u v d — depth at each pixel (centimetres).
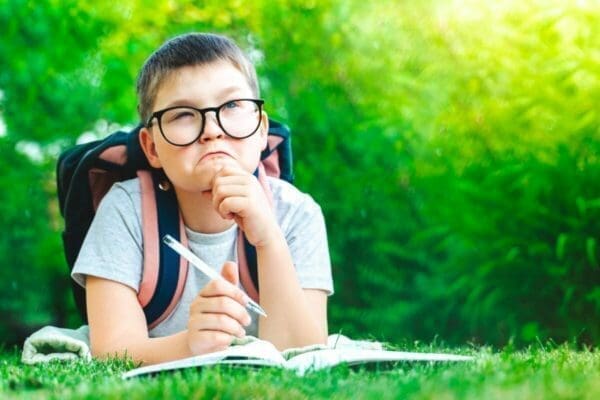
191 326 234
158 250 278
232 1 656
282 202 299
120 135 306
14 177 733
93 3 684
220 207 261
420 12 601
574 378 186
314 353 217
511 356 230
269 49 651
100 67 756
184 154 264
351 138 610
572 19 548
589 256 470
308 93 623
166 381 176
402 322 568
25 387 195
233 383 172
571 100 530
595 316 486
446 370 197
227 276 239
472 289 530
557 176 498
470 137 566
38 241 725
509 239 500
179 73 267
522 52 555
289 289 266
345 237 593
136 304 275
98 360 250
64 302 722
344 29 632
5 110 750
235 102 268
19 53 707
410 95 604
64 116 755
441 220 551
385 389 171
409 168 588
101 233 279
